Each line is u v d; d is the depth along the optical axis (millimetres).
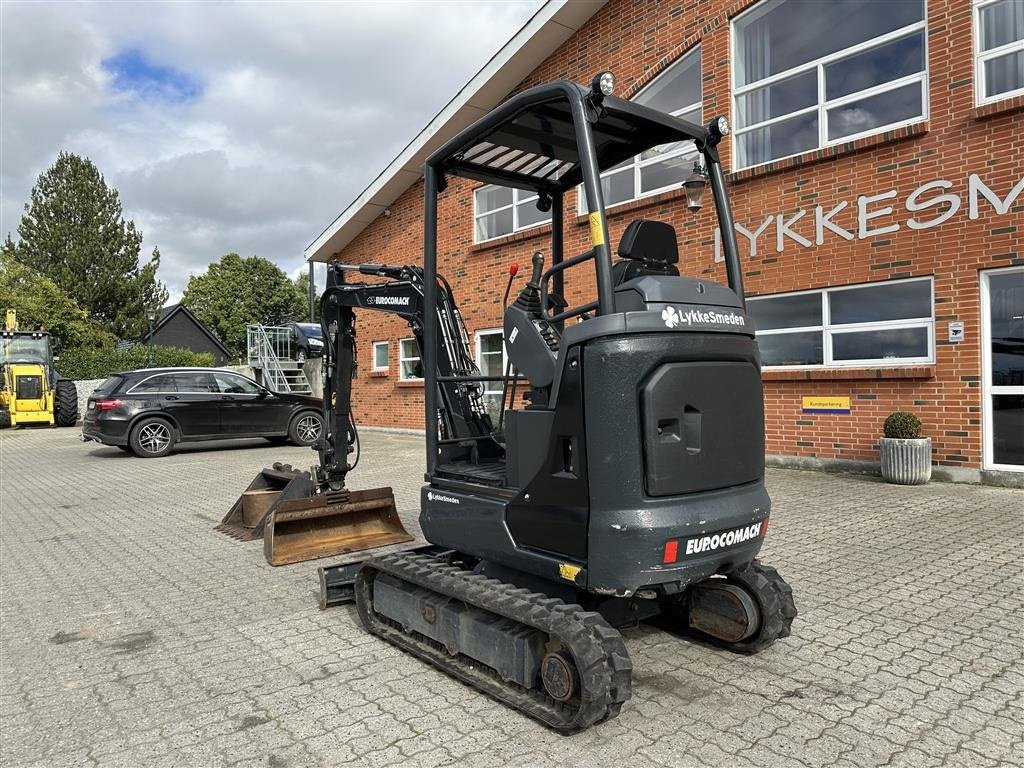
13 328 25234
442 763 2938
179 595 5309
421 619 4020
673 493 3168
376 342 17859
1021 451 8055
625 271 3713
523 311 3809
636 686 3600
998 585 4910
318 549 6281
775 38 10172
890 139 8750
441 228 15539
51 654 4223
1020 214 7879
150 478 11312
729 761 2904
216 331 60656
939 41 8461
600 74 3236
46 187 43031
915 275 8641
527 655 3336
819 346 9602
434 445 4406
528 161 4586
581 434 3236
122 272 43375
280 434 15109
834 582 5059
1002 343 8148
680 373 3182
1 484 11172
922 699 3395
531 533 3555
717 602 3932
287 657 4102
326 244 18469
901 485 8359
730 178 10289
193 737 3211
